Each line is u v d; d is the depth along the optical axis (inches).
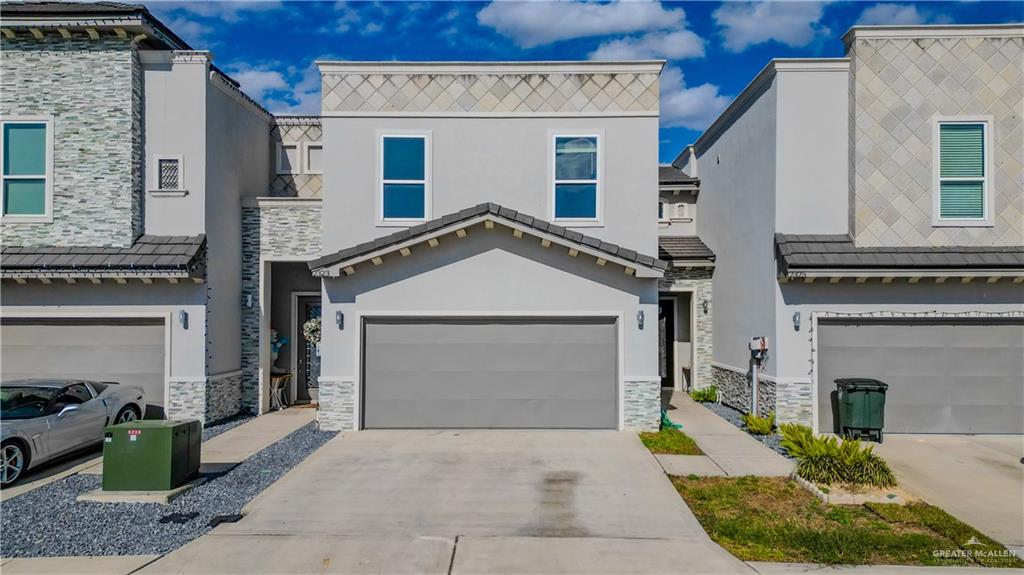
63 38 512.7
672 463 404.8
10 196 514.3
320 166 679.1
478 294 499.8
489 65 517.0
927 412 497.0
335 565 253.4
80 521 300.7
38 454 379.2
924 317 497.0
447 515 310.8
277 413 590.2
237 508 320.5
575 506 323.6
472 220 479.2
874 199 498.3
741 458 417.4
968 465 409.7
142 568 250.1
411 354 503.2
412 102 518.0
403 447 442.9
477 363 501.4
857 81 500.4
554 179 515.8
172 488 338.0
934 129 499.8
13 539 278.2
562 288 499.8
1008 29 497.4
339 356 501.0
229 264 566.9
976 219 499.8
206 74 526.6
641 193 513.3
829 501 327.6
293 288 639.1
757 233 549.0
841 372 502.6
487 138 517.3
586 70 516.1
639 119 515.2
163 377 518.3
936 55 501.4
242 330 587.8
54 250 504.1
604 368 499.8
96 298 515.5
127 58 513.0
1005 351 496.4
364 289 500.4
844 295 501.0
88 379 516.7
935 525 294.8
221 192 553.9
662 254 669.3
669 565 254.1
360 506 323.3
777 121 509.4
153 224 522.0
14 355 516.4
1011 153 499.8
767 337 523.8
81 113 512.4
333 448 440.1
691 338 690.8
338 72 517.0
